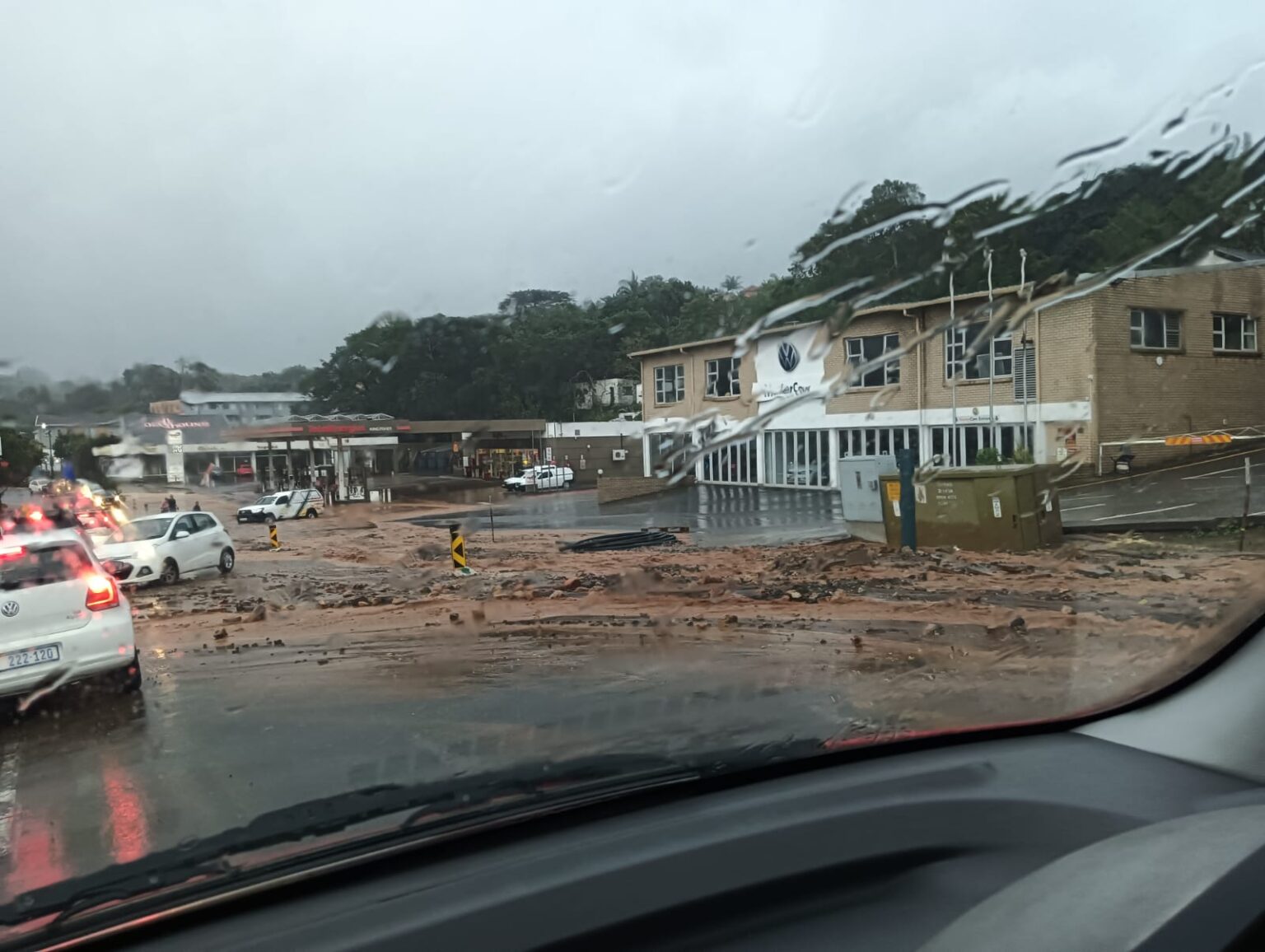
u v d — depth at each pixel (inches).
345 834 87.1
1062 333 799.7
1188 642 227.8
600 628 334.3
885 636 297.4
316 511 1026.7
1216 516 594.2
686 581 460.4
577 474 1100.5
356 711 210.8
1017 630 295.6
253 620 392.8
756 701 199.0
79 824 128.7
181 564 579.8
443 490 1063.0
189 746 180.1
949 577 430.0
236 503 1029.2
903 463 538.9
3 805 141.3
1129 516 619.2
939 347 791.7
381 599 446.3
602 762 110.3
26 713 221.1
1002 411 799.7
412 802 95.6
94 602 236.7
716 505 983.0
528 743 153.5
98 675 234.7
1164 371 821.2
